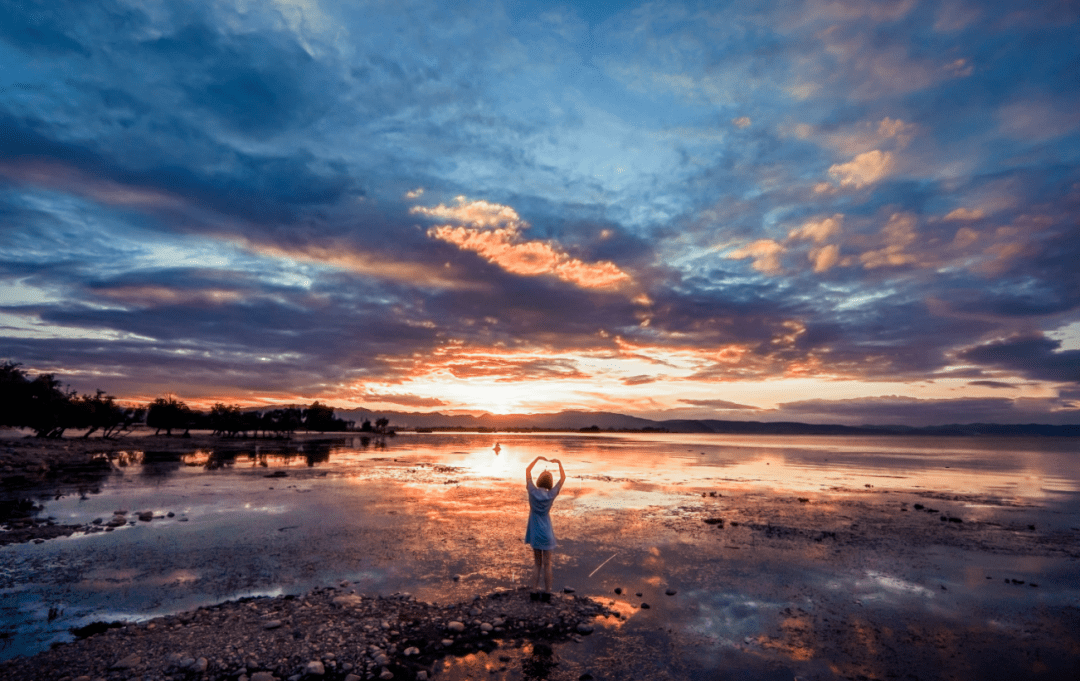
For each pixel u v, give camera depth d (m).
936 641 7.04
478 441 112.88
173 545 11.96
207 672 5.85
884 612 8.10
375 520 15.09
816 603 8.48
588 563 10.68
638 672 6.05
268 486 23.27
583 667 6.15
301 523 14.59
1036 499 21.27
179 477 26.83
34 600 8.34
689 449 75.25
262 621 7.26
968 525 15.07
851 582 9.62
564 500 19.89
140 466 33.44
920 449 94.56
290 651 6.36
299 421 126.25
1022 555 11.71
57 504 17.73
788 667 6.23
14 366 52.19
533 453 58.19
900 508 18.27
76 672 5.80
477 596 8.46
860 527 14.71
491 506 17.94
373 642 6.66
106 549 11.58
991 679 5.99
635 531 13.97
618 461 44.72
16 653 6.43
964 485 26.92
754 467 39.09
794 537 13.34
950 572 10.33
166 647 6.39
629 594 8.78
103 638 6.67
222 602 8.28
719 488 24.41
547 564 8.59
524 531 13.69
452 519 15.33
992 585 9.50
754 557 11.29
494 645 6.71
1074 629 7.49
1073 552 12.01
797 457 56.53
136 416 86.00
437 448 71.12
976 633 7.31
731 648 6.74
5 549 11.55
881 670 6.19
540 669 6.08
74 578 9.48
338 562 10.59
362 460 42.12
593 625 7.40
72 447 49.78
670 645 6.80
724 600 8.55
